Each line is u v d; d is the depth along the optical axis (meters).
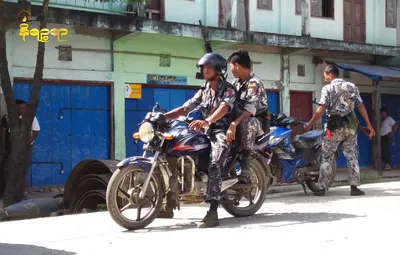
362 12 17.52
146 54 13.49
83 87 12.65
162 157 5.55
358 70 15.78
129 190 5.49
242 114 5.75
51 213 8.31
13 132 9.46
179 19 13.87
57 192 11.59
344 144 8.68
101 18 11.83
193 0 14.12
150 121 5.52
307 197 8.58
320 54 16.62
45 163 12.16
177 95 14.12
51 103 12.20
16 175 9.42
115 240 4.95
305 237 4.90
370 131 8.79
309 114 16.59
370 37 17.67
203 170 5.74
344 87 8.54
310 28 16.25
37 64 9.59
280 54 15.93
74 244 4.79
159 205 5.61
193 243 4.74
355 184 8.56
